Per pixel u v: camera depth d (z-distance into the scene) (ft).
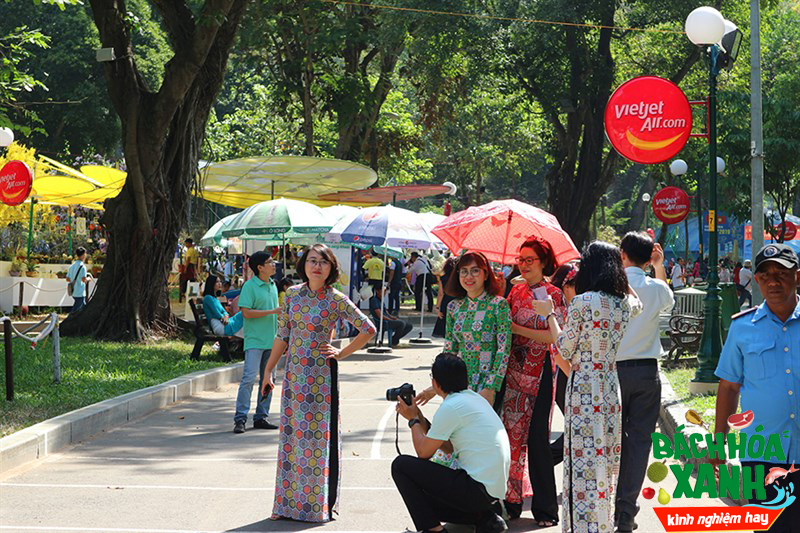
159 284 69.97
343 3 116.06
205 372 52.24
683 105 45.37
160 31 168.55
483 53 117.39
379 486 29.35
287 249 109.91
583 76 121.70
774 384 16.71
